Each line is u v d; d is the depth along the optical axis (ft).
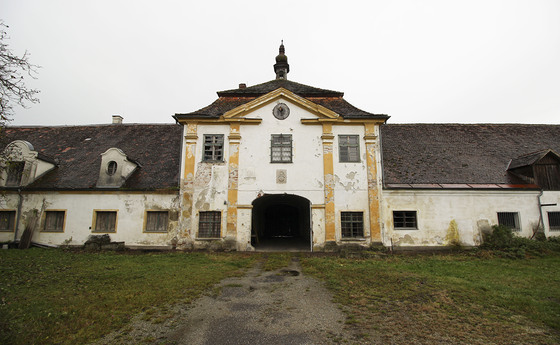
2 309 20.89
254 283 29.53
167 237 50.57
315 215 50.70
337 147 52.70
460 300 24.18
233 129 53.06
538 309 22.22
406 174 54.29
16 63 26.76
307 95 58.85
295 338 17.80
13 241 51.72
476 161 58.29
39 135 70.49
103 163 53.72
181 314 21.25
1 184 53.47
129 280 29.30
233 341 17.39
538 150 59.77
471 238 50.55
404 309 22.26
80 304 22.41
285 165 52.03
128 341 17.28
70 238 51.42
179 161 57.36
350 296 25.07
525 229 51.26
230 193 51.08
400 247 49.88
